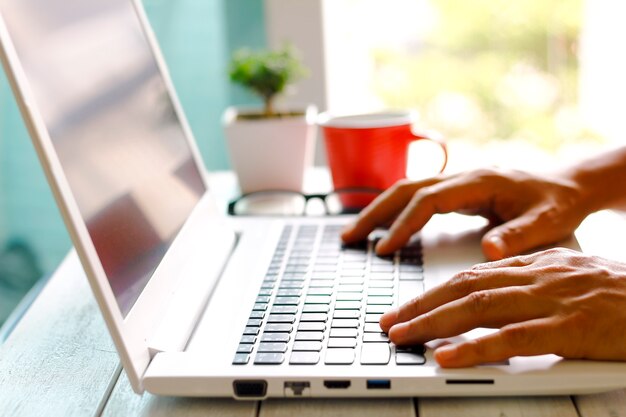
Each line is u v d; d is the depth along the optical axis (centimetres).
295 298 67
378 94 318
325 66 135
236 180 112
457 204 80
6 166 149
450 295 60
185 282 70
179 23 141
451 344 57
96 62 67
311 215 93
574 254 64
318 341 59
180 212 76
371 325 61
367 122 95
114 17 75
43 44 58
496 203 82
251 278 73
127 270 60
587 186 83
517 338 54
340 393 54
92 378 63
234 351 58
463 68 327
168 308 64
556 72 322
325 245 82
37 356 68
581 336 54
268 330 61
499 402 55
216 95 145
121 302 57
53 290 83
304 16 133
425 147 137
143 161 71
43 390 61
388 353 56
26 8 57
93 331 72
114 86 70
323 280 72
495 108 332
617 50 181
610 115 193
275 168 104
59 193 52
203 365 56
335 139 96
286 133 102
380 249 78
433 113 335
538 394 54
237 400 57
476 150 338
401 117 100
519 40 321
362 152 95
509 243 73
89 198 57
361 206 98
